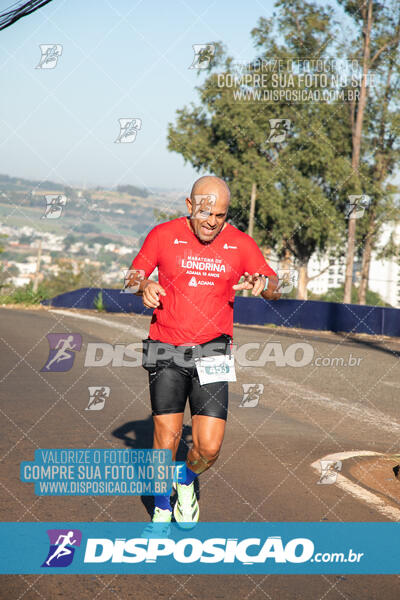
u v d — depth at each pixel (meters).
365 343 15.00
